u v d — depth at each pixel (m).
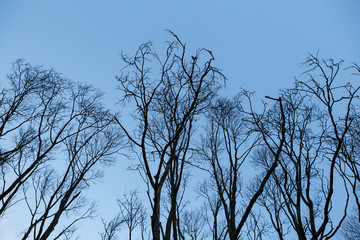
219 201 7.87
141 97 3.31
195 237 9.13
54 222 7.68
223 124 8.11
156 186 2.76
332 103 3.70
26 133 8.89
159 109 4.06
